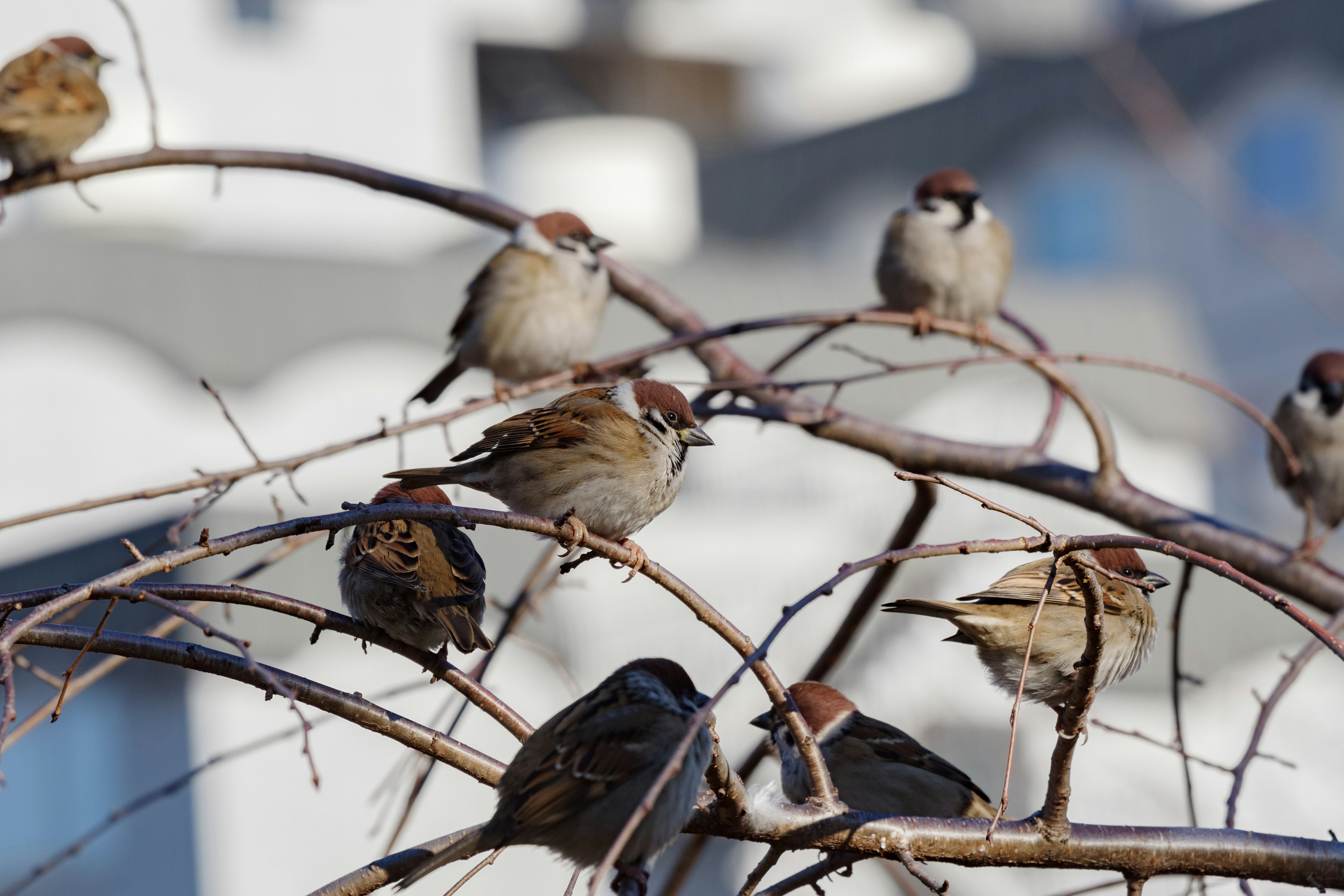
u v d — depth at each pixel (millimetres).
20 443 15523
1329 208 26188
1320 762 18328
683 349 7836
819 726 6520
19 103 7785
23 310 15711
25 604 4066
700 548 17156
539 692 15125
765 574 17250
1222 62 27812
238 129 26844
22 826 12867
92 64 8312
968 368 19422
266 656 13438
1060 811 4539
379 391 16859
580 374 6785
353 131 27922
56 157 7938
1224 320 27453
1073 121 29406
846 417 7582
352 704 4465
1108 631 5742
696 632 16391
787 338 19281
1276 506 19969
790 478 17703
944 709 16422
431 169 28672
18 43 25562
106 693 13234
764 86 38062
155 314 16297
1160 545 3713
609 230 31656
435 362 17203
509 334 9000
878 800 6480
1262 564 7039
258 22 27250
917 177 32031
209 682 13289
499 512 4340
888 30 38406
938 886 4387
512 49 33281
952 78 38219
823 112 39406
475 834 4465
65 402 15727
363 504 4227
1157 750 17438
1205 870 4633
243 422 16266
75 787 13047
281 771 13508
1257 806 17828
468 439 16781
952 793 6469
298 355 16656
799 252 34156
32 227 21828
